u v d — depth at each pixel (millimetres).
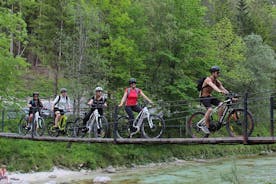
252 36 45031
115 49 27781
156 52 31438
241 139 10156
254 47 43969
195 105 30203
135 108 13414
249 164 25250
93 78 25875
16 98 21703
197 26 33531
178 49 32000
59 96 17203
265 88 41406
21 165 20688
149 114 13188
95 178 19016
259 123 39000
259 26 61469
